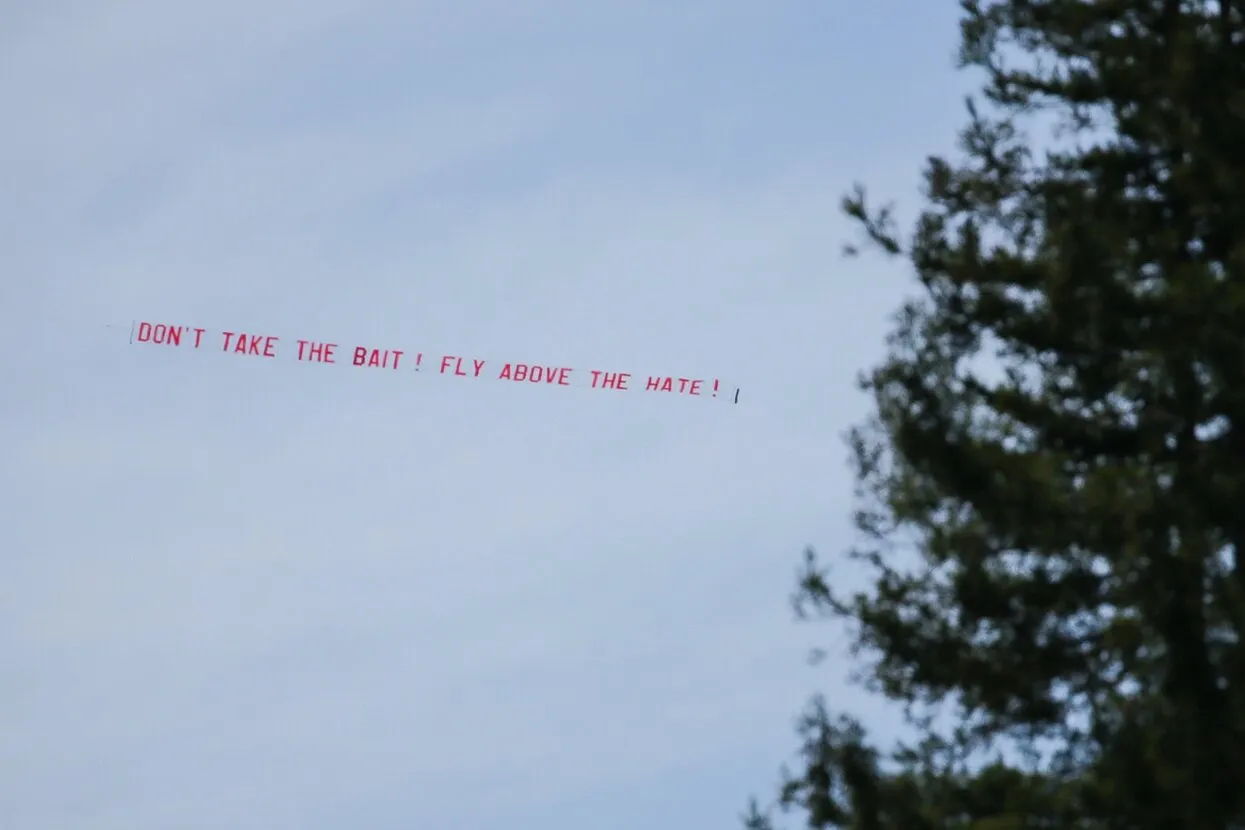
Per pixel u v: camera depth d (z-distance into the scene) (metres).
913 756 49.22
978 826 44.12
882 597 50.62
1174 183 51.06
